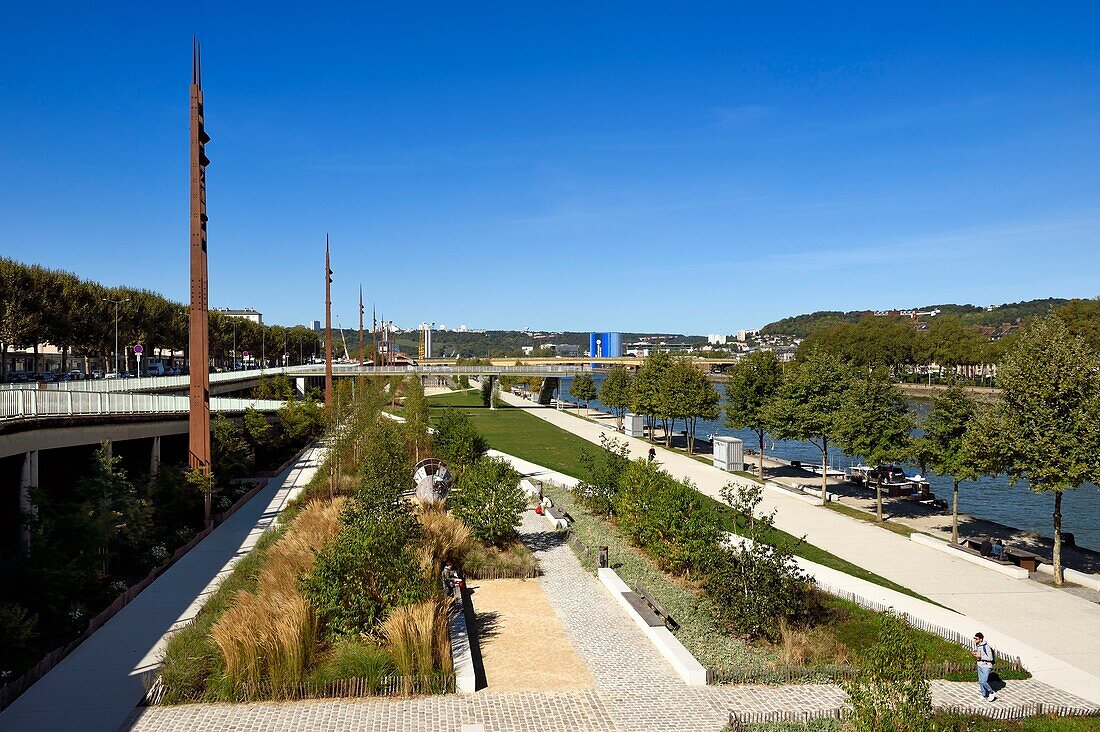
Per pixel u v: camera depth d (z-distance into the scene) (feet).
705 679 49.52
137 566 74.79
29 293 206.08
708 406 189.37
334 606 51.52
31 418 76.33
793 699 47.26
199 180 95.04
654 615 60.29
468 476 94.12
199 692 45.85
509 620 61.87
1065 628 62.80
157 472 92.94
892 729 35.45
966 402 98.37
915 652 37.06
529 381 560.61
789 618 58.75
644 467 94.63
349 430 127.13
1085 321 240.53
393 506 71.00
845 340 435.94
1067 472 74.33
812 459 201.36
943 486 151.64
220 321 379.55
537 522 102.68
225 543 85.46
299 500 106.22
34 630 54.85
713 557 62.34
